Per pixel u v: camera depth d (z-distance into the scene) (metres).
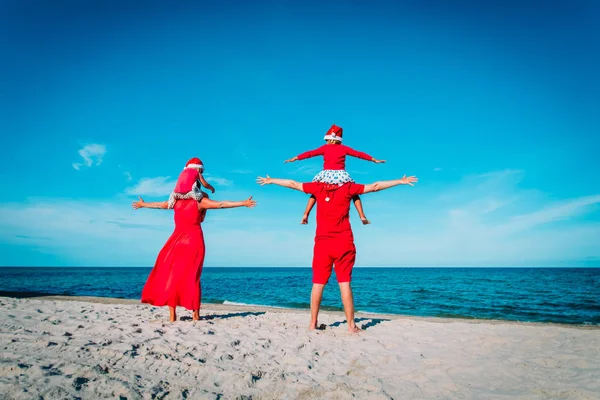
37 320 5.71
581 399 2.99
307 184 5.72
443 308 18.41
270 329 5.66
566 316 15.92
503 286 37.72
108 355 3.79
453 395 3.12
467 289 32.94
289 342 4.84
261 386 3.26
